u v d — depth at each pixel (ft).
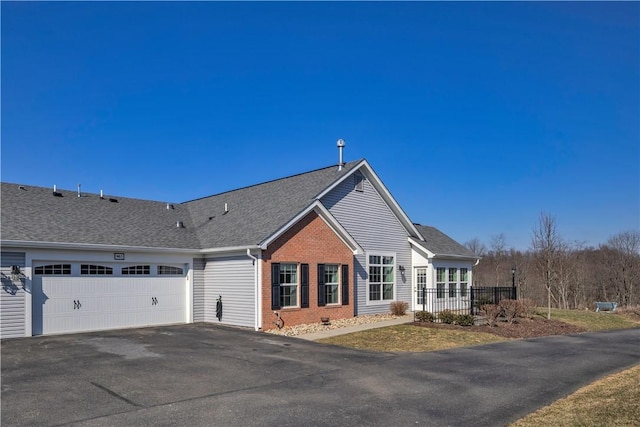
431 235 96.27
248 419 24.82
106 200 74.59
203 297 68.54
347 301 70.69
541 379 34.71
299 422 24.38
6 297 51.44
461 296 90.58
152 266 64.49
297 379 33.88
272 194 75.77
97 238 59.77
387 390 30.96
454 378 34.65
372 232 78.95
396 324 64.34
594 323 78.95
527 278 175.83
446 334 57.00
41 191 67.97
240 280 62.64
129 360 39.65
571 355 45.68
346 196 74.95
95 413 25.67
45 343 47.96
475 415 25.76
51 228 57.98
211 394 29.71
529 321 71.72
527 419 24.77
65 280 56.44
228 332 56.85
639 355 46.80
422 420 24.85
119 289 61.00
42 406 26.78
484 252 235.81
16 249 52.54
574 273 169.17
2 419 24.57
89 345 46.78
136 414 25.57
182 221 77.61
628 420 23.21
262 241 59.11
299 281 64.13
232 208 77.51
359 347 48.49
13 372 35.04
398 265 83.51
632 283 166.30
